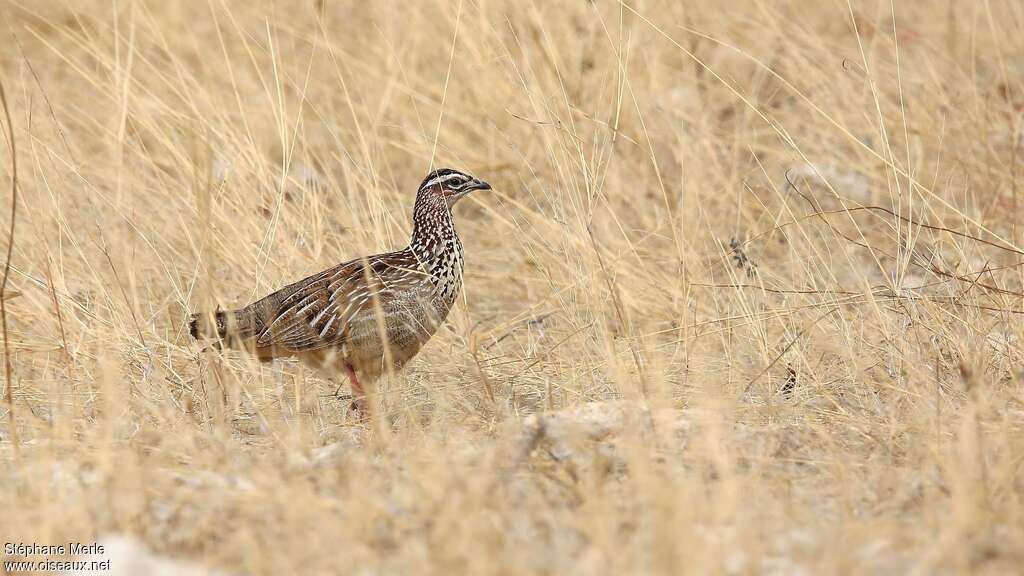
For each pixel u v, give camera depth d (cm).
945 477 762
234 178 1298
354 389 1079
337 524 684
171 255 1267
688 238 1336
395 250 1280
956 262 1244
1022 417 892
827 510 735
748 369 1038
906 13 1809
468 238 1498
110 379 914
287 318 1058
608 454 823
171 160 1348
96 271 1175
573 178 1220
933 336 1029
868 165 1448
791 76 1582
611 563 643
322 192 1445
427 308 1101
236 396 1001
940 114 1490
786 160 1524
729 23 1738
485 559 632
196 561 677
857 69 1579
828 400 955
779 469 809
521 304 1337
